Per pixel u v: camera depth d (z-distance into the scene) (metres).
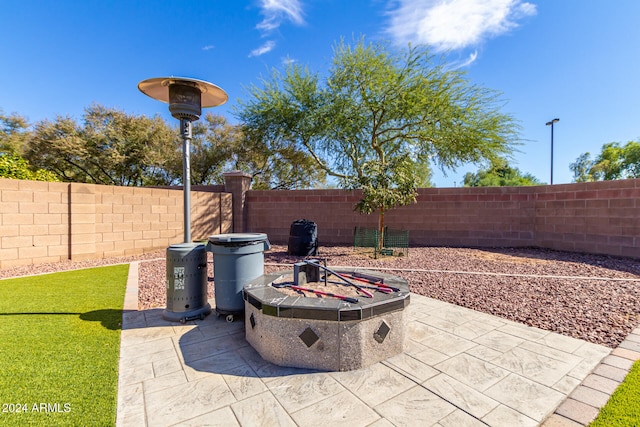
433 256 9.02
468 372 2.86
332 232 11.93
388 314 3.13
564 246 9.81
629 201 8.45
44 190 7.51
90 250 8.37
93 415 2.19
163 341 3.50
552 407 2.33
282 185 21.56
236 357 3.15
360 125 13.16
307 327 2.91
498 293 5.33
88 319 4.07
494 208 10.83
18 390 2.46
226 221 12.05
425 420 2.19
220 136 22.06
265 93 14.52
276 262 8.22
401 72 12.20
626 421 2.14
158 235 10.00
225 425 2.13
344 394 2.51
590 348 3.35
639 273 6.77
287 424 2.14
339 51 12.95
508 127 12.62
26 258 7.23
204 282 4.30
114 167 20.27
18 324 3.83
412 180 9.25
